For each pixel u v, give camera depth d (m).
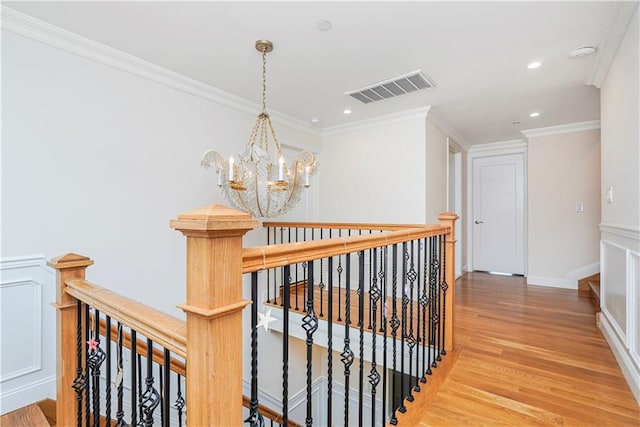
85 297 1.14
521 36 2.10
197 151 2.94
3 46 1.87
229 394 0.71
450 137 4.47
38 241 2.00
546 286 4.33
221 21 1.96
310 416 1.08
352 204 4.16
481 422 1.49
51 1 1.77
